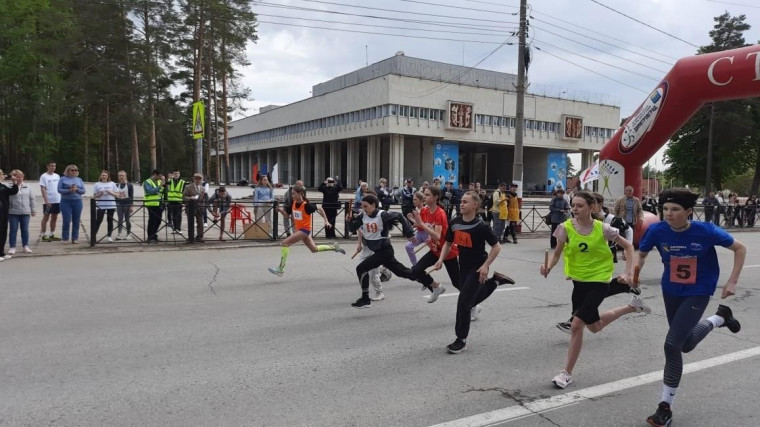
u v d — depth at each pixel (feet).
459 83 182.39
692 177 157.79
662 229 12.85
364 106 180.34
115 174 164.86
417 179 189.06
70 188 38.75
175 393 12.98
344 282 27.76
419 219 20.88
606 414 12.37
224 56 118.83
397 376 14.48
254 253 37.93
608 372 15.21
